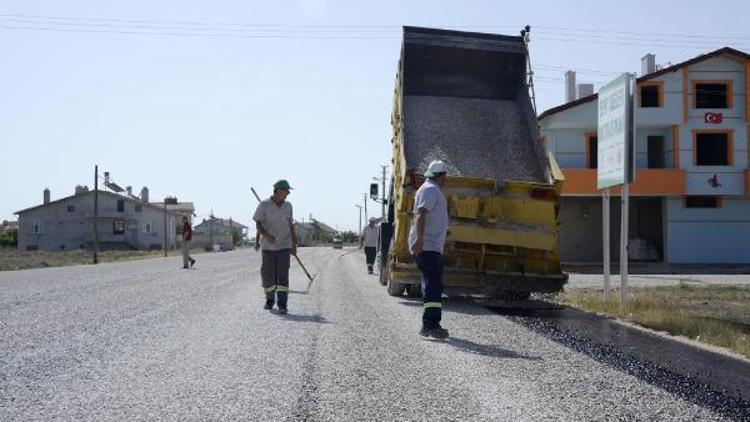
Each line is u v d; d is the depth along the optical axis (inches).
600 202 1342.3
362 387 211.3
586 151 1286.9
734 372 251.1
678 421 181.9
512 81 604.7
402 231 476.7
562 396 204.4
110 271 885.8
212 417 178.2
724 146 1304.1
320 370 234.2
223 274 795.4
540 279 463.2
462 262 466.6
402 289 504.4
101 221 3176.7
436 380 222.1
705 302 554.9
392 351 271.0
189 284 616.1
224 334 307.0
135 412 182.1
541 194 464.4
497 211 461.7
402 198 473.7
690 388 219.8
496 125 561.6
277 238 394.9
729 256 1290.6
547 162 496.7
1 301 451.2
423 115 565.6
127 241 3184.1
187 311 394.0
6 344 279.7
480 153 527.2
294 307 421.4
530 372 237.0
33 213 3149.6
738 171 1272.1
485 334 321.4
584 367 248.2
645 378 232.5
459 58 594.9
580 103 1252.5
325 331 319.0
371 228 884.0
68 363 242.7
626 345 306.8
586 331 347.9
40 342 284.7
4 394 199.3
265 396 199.3
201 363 243.4
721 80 1284.4
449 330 331.9
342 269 990.4
